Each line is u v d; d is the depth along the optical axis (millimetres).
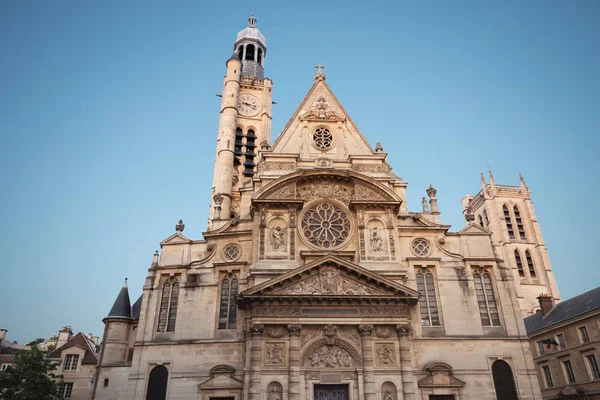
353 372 36156
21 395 43625
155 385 37062
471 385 36812
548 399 57250
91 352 54656
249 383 35094
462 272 41406
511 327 39375
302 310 37188
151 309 40094
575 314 54625
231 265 41094
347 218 42719
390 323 37125
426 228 43031
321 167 45656
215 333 38688
